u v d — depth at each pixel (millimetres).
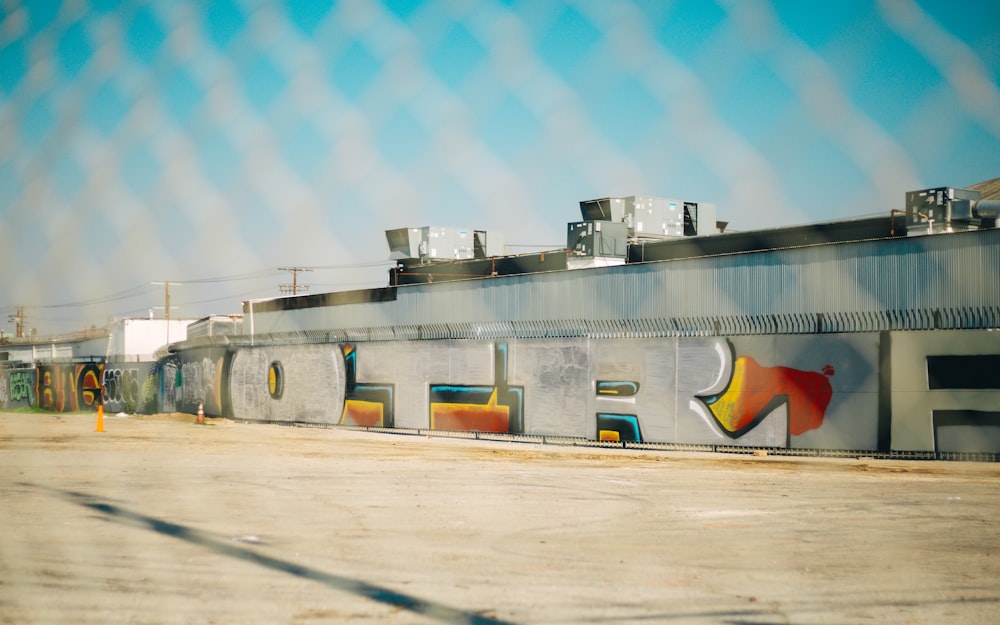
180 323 54375
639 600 5617
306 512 9797
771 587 6062
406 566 6699
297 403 33656
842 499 11789
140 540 7820
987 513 10375
